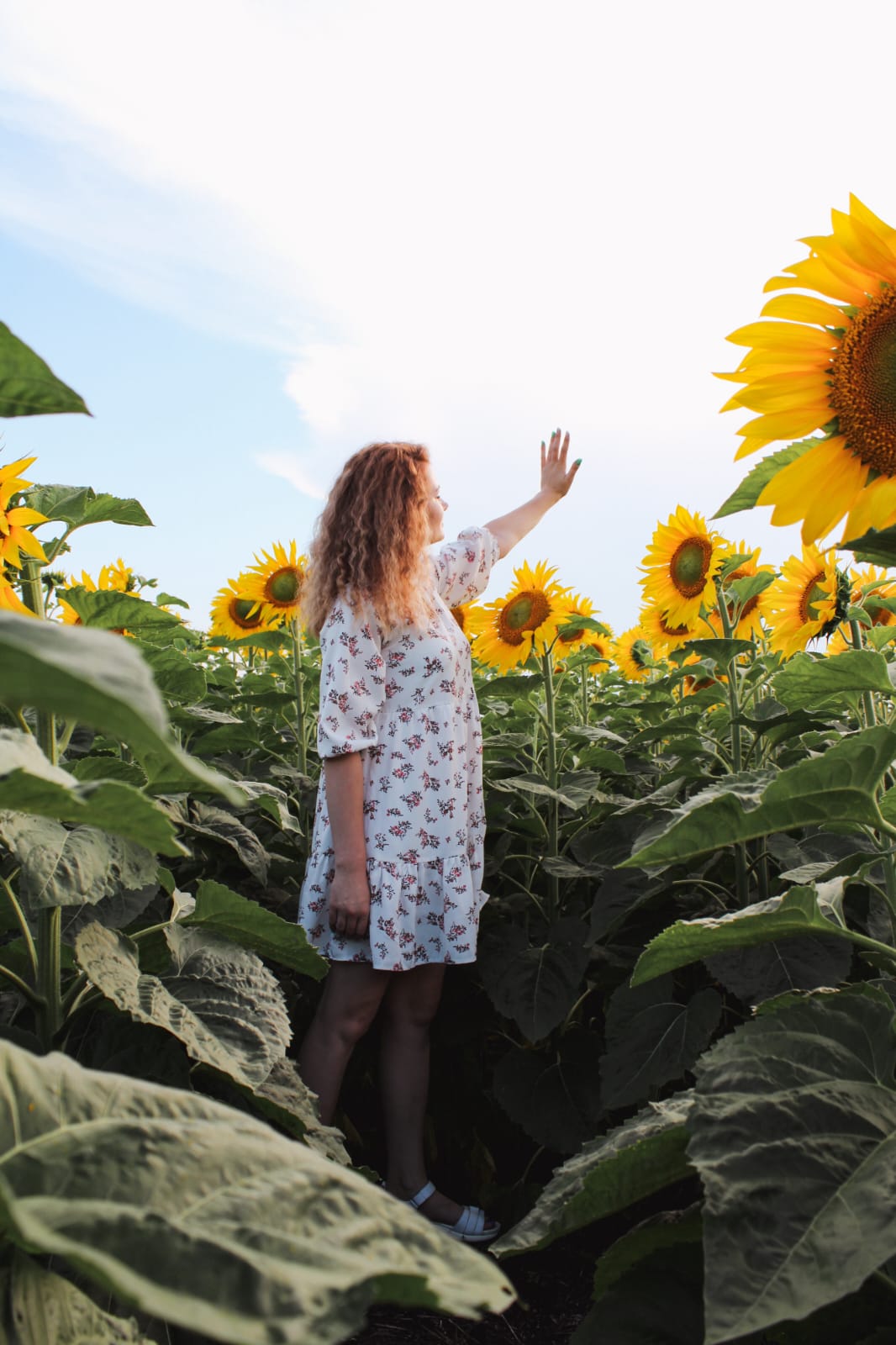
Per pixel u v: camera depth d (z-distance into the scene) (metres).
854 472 1.71
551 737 4.31
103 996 2.02
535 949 3.75
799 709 2.52
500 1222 3.43
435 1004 3.49
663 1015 3.26
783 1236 1.28
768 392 1.71
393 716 3.43
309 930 3.41
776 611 3.64
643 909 4.05
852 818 1.73
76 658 0.57
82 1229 0.81
